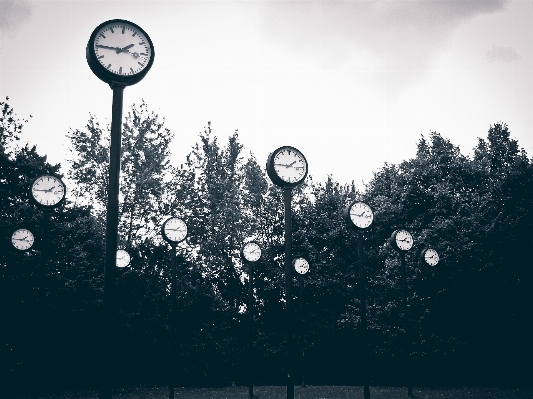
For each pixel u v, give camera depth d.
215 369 30.98
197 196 36.22
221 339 32.44
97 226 31.08
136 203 34.53
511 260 28.16
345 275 33.41
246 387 29.81
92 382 28.23
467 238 27.48
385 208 31.92
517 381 28.53
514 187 30.67
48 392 25.06
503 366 28.58
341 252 34.91
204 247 34.47
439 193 30.09
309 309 34.22
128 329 28.66
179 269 32.12
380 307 29.97
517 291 28.02
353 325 31.33
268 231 37.59
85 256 27.48
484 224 29.06
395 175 34.69
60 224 26.92
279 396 22.75
